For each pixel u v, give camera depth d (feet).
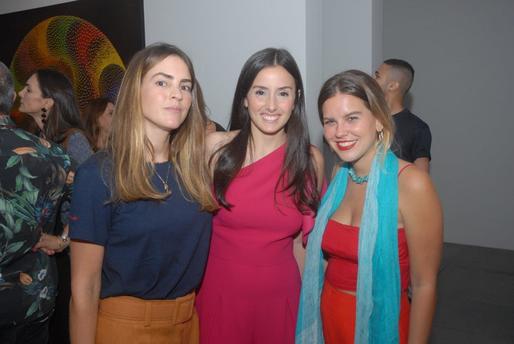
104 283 3.98
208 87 9.32
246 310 4.95
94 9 11.05
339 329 4.53
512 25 14.07
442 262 14.08
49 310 4.50
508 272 13.15
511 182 14.69
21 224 4.03
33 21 12.32
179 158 4.15
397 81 9.52
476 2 14.55
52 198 4.39
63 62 11.85
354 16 11.89
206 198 4.15
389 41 16.15
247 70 4.88
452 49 15.11
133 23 10.30
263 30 8.54
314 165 5.35
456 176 15.57
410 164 4.30
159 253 3.93
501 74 14.43
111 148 3.84
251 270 4.96
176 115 3.81
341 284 4.56
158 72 3.74
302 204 5.09
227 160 5.10
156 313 4.00
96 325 3.99
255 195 5.02
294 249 5.57
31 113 7.05
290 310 5.11
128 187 3.68
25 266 4.22
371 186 4.31
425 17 15.43
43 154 4.27
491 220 15.17
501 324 10.00
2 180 3.93
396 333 4.23
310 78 8.37
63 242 4.63
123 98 3.77
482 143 15.01
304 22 8.09
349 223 4.59
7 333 4.17
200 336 5.09
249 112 5.03
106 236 3.83
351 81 4.19
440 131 15.66
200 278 4.40
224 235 5.08
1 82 4.13
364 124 4.20
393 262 4.20
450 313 10.59
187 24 9.47
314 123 8.61
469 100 15.03
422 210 4.08
